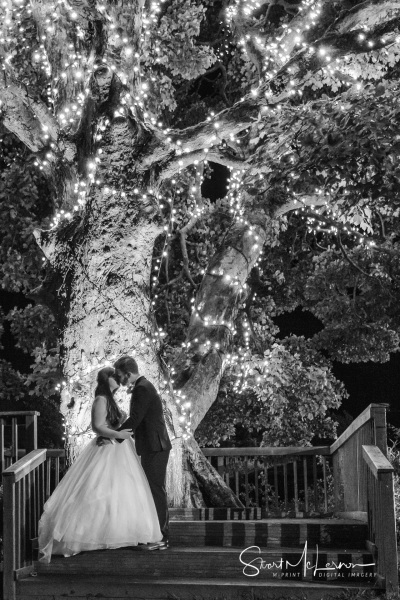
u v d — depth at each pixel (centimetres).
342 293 1784
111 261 1089
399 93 1168
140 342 1080
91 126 1124
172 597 834
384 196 1155
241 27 1445
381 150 1108
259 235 1309
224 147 1482
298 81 1203
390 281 1703
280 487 1978
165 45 1605
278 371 1567
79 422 1048
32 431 1070
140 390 877
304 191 1251
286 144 1277
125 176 1109
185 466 1095
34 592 866
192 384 1190
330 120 1173
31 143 1163
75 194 1142
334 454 1186
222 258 1295
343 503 1117
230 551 874
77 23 1138
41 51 1403
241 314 1656
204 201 1792
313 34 1348
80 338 1072
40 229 1150
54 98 1176
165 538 898
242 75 1827
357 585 827
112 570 878
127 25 1100
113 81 1120
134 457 886
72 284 1093
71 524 862
